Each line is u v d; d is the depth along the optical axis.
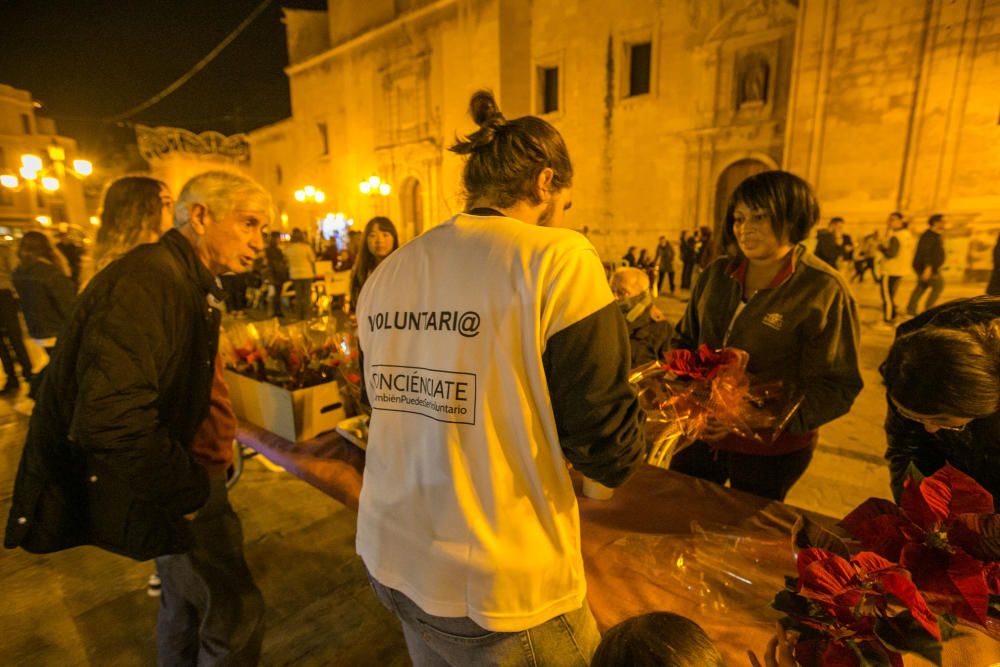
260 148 21.59
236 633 1.38
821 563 0.69
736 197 1.51
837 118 8.31
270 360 1.78
